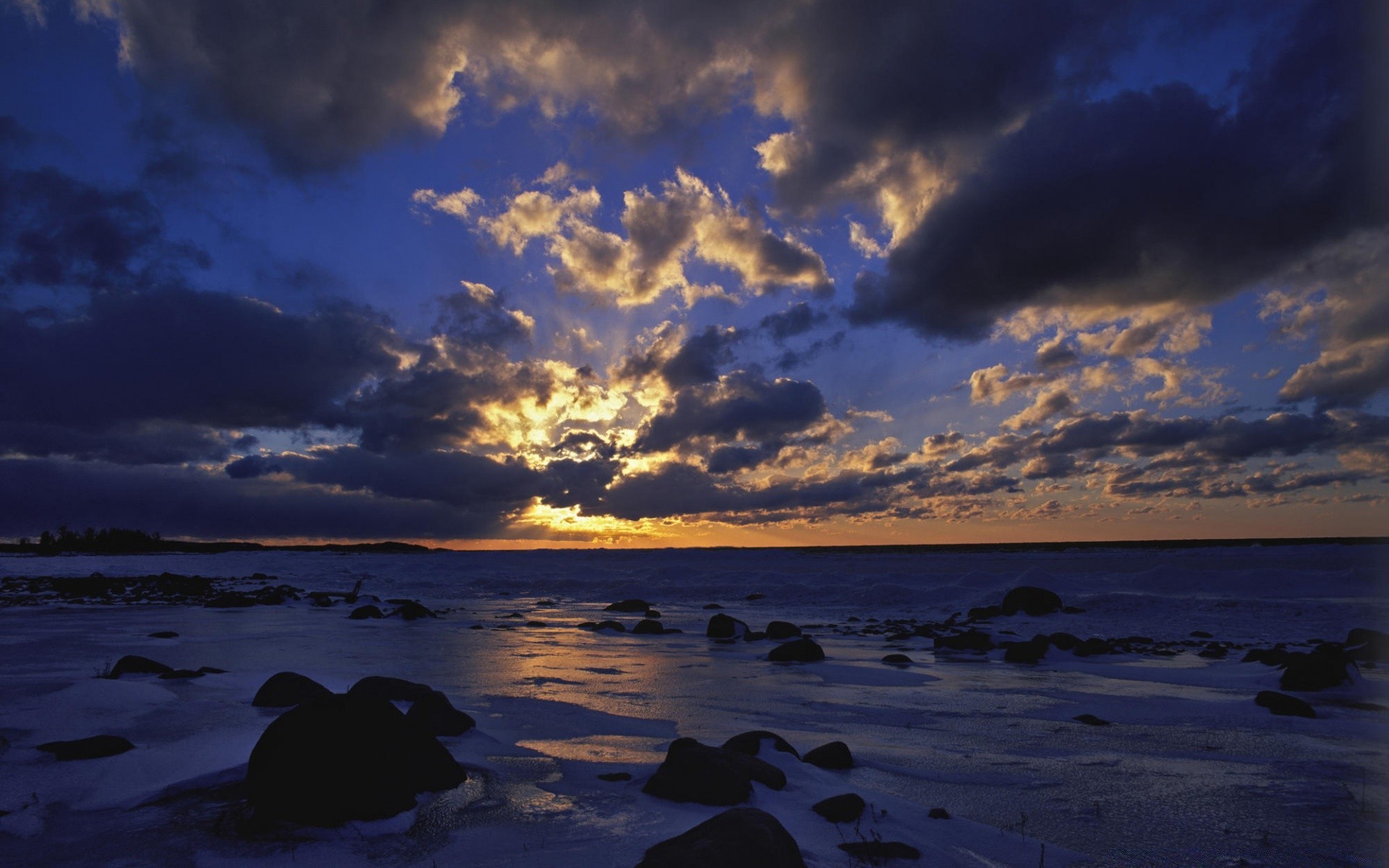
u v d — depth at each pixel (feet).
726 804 15.28
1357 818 15.69
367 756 14.82
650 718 26.02
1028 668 38.68
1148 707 28.17
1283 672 32.68
